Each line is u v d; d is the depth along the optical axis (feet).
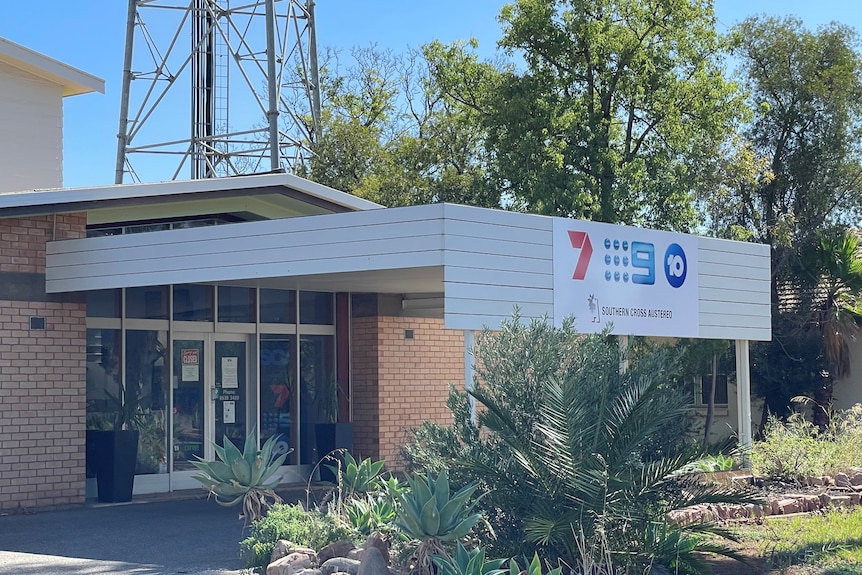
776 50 110.73
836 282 98.94
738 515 43.37
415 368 62.80
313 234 41.47
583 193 94.32
